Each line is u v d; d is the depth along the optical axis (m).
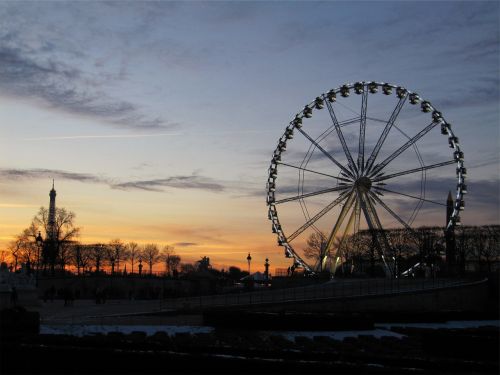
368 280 151.00
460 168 157.50
